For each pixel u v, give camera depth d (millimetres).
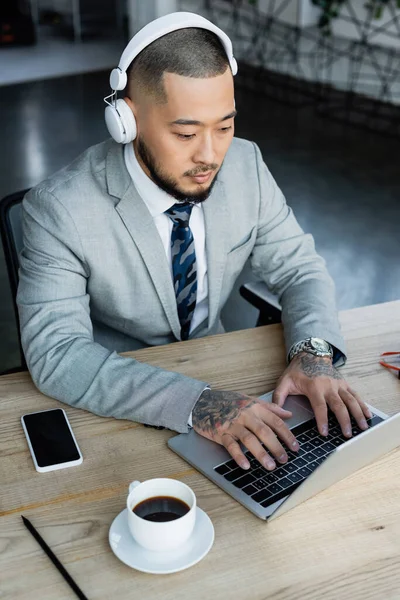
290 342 1445
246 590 924
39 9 8039
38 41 7840
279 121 5672
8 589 922
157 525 932
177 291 1588
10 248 1710
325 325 1472
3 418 1253
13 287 1718
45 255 1443
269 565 961
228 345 1483
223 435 1180
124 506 1060
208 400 1232
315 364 1357
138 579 937
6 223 1707
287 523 1030
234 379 1368
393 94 6086
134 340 1645
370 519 1044
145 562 947
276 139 5266
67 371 1309
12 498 1070
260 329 1552
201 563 961
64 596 913
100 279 1510
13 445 1185
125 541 981
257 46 7023
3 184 4332
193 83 1264
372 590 930
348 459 1038
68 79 6617
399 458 1172
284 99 6223
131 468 1138
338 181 4520
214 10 7238
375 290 3258
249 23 6992
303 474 1117
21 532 1012
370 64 6172
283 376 1358
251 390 1340
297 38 6613
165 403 1234
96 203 1472
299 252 1701
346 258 3551
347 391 1300
